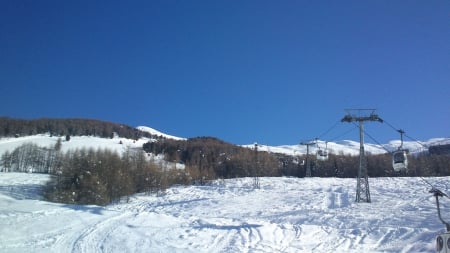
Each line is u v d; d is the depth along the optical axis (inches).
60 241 1056.8
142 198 2751.0
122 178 2672.2
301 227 1244.5
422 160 3567.9
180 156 5201.8
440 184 2576.3
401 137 1411.2
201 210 1982.0
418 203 1871.3
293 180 3356.3
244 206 2076.8
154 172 3166.8
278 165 4785.9
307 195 2416.3
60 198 2331.4
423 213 1544.0
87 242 1060.5
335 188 2743.6
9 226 1173.1
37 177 3821.4
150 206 2319.1
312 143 3142.2
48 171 4547.2
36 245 1003.3
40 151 5226.4
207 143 5639.8
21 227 1176.2
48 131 7140.8
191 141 5935.0
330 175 4286.4
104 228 1238.9
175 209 2090.3
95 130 7504.9
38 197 2576.3
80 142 6520.7
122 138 7588.6
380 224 1341.0
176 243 1077.8
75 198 2368.4
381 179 3070.9
